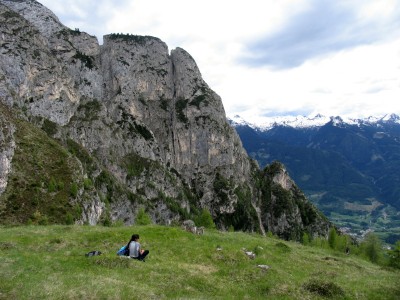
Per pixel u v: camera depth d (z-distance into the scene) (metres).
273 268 35.97
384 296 31.72
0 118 135.88
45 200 120.25
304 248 61.59
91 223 138.25
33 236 39.31
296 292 29.73
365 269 46.97
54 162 144.75
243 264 35.78
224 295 27.61
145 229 43.78
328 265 44.81
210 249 38.69
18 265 26.52
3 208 107.31
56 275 25.11
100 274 26.77
